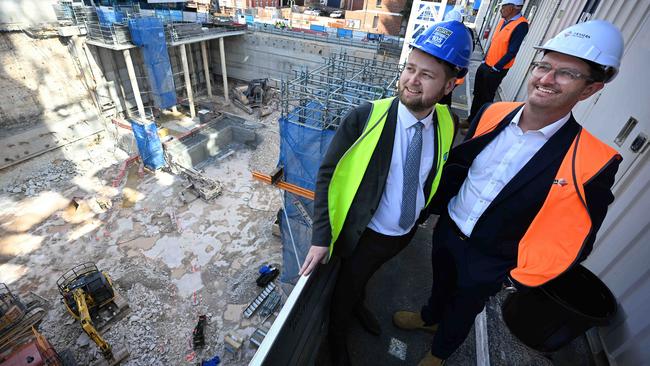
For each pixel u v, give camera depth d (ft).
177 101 80.07
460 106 25.70
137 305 34.14
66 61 59.62
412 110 5.11
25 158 53.47
